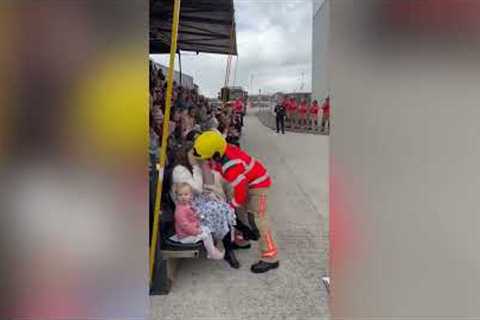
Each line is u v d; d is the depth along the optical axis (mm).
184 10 6578
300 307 2746
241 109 16719
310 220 4723
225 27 8039
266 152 10656
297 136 15766
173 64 2736
